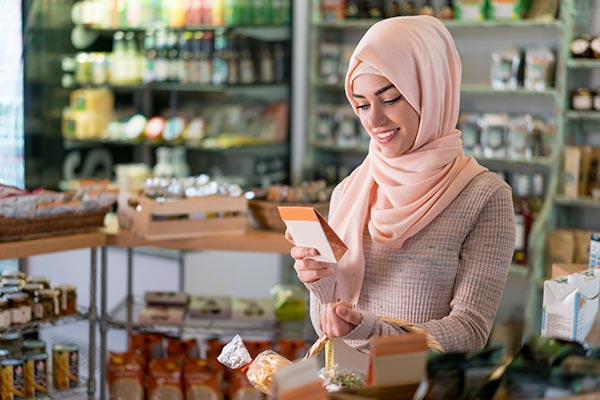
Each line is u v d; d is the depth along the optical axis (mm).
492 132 6262
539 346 1813
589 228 6270
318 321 2912
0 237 4250
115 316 5051
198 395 4676
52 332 6891
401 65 2729
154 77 7305
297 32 7367
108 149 7598
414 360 1814
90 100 7270
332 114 7102
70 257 7016
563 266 3209
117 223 4930
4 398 4434
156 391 4703
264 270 6824
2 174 6875
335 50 7043
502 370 1771
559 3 5977
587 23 6152
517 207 6129
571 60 5863
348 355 2953
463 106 6754
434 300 2760
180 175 7488
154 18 7281
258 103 7414
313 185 4895
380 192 2908
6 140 6824
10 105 6781
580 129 6188
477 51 6648
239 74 7098
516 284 6477
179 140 7332
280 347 4738
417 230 2768
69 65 7102
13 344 4574
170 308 5074
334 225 2984
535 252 5879
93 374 4781
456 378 1742
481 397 1752
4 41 6746
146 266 6582
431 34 2797
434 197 2760
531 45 6383
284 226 4715
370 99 2809
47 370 4637
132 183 7316
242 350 2447
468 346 2572
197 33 7250
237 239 4527
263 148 7387
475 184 2783
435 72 2781
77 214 4508
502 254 2715
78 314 4703
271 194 4793
